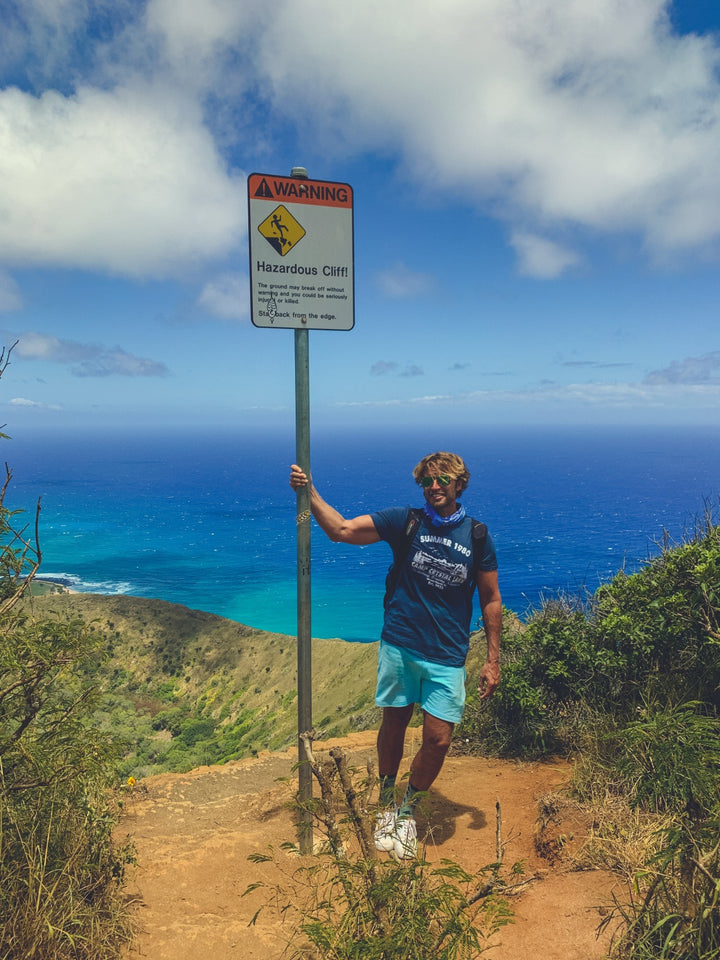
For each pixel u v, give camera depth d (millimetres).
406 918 1637
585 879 2354
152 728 102000
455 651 2920
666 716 2068
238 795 3898
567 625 4156
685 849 1821
